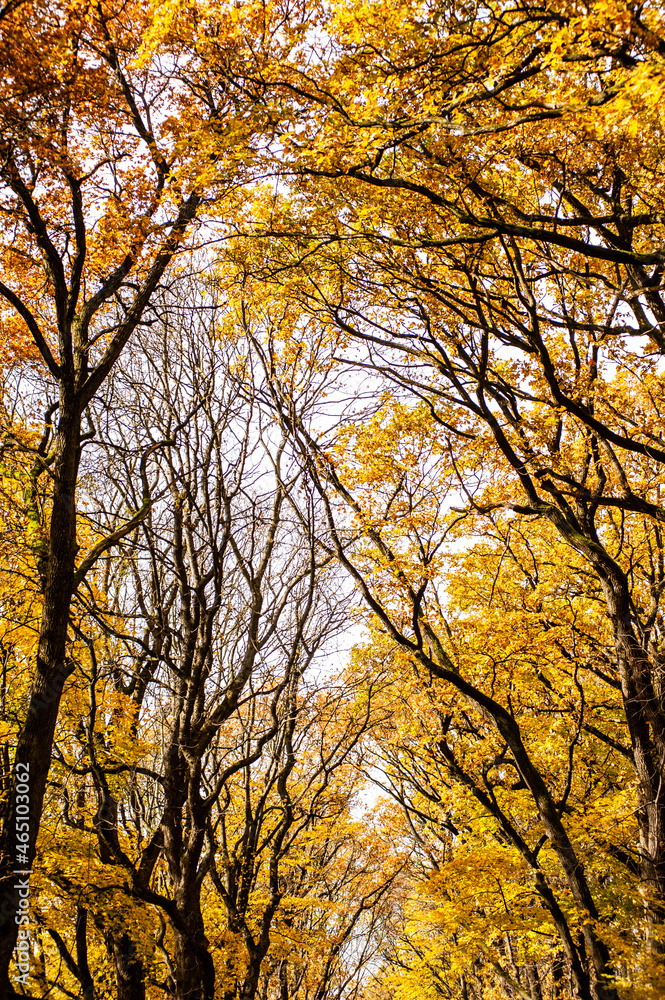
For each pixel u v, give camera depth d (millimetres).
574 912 11078
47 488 11062
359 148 7020
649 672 11742
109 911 10602
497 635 11500
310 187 8195
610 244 8984
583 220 7816
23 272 9367
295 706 12039
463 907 11547
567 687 13469
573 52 6262
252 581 10906
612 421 10891
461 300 9430
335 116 6820
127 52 8172
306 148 7164
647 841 11180
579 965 9977
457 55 6918
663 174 8492
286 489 11484
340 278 10055
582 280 10062
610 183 9578
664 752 11172
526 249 9836
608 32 5930
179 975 9492
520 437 10500
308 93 6969
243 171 7598
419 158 8031
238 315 11484
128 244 8500
